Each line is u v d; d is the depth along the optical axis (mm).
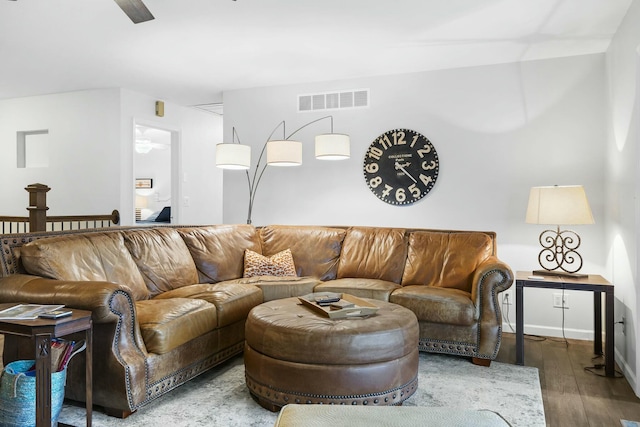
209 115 6676
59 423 2213
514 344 3787
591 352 3561
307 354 2271
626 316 3072
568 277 3312
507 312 4215
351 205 4812
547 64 4105
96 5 3045
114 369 2234
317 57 4090
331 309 2586
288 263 4086
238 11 3119
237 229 4238
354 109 4773
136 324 2357
